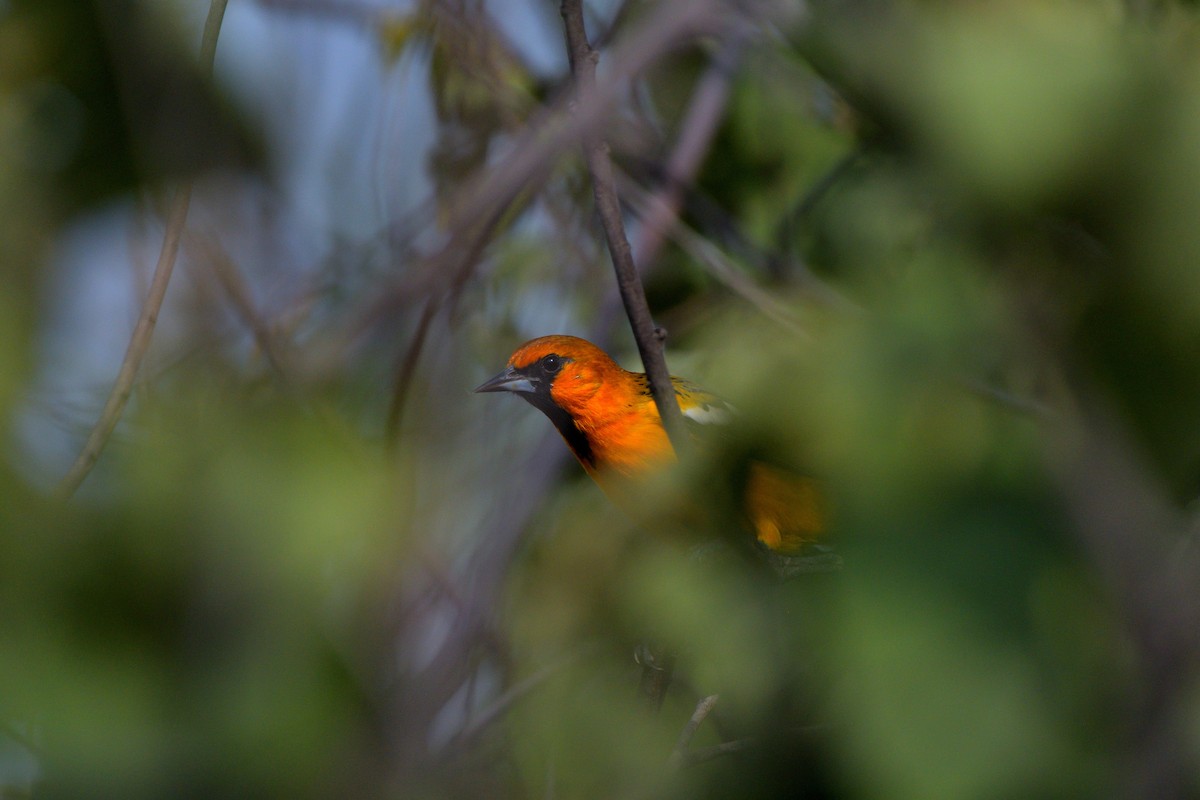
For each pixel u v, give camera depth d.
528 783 4.95
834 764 2.24
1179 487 2.27
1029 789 2.12
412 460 3.82
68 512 2.79
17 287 3.15
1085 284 2.25
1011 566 2.23
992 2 2.26
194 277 3.39
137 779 2.70
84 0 3.40
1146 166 2.14
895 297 2.48
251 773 2.77
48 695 2.67
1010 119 2.17
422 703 3.18
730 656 3.25
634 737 5.00
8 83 3.37
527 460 5.09
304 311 3.75
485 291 7.19
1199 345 2.19
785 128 8.30
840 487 2.40
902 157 2.38
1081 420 2.27
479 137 5.76
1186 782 2.08
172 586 2.78
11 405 2.92
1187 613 2.16
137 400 3.01
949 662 2.18
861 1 2.33
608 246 5.48
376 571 3.10
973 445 2.36
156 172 3.44
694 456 3.32
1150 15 2.70
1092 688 2.17
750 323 5.84
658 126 8.13
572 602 5.23
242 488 2.86
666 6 3.92
